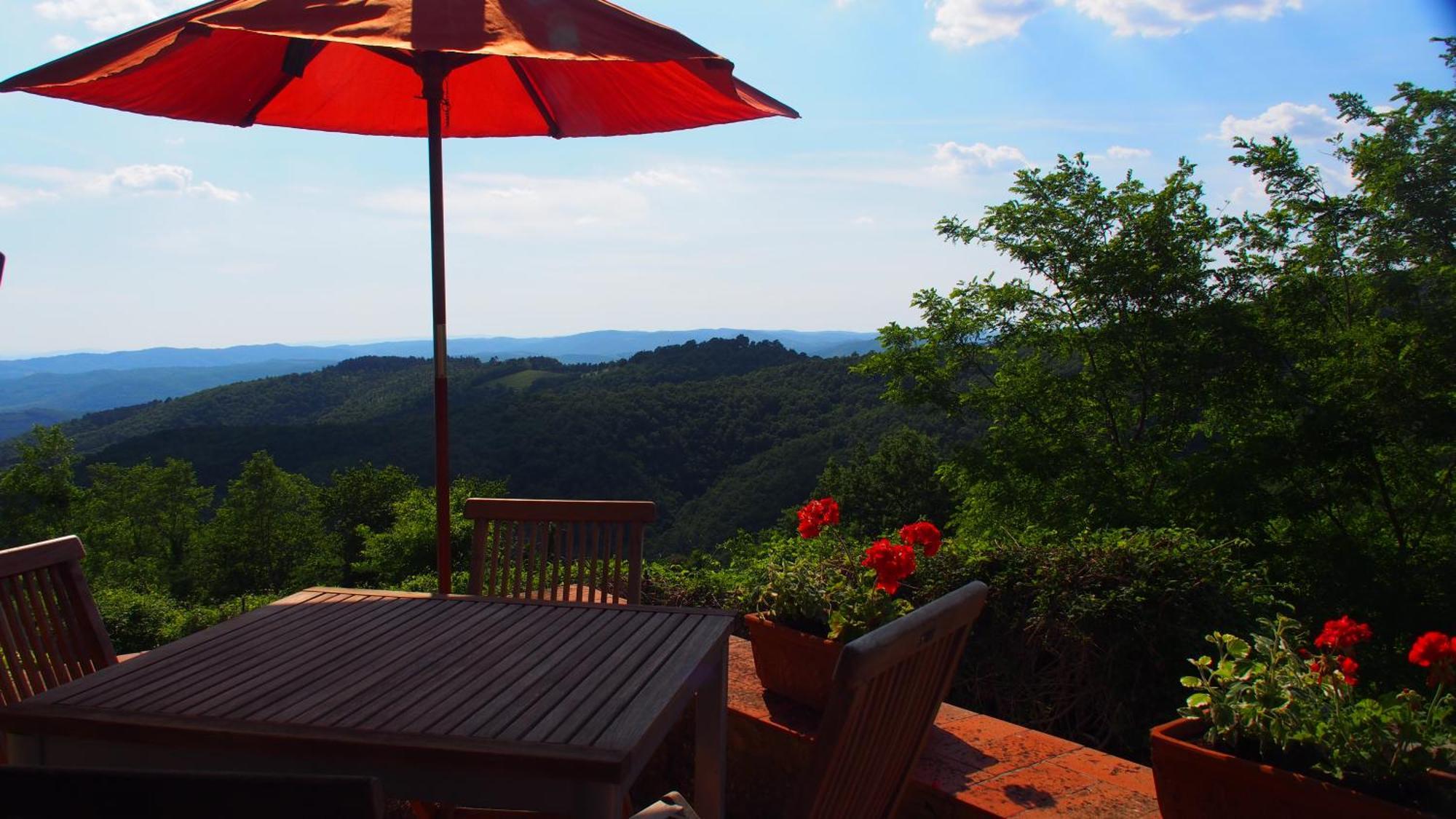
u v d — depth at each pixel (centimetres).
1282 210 1195
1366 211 1152
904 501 3347
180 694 155
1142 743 279
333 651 181
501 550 271
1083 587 294
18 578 198
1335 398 1109
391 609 216
